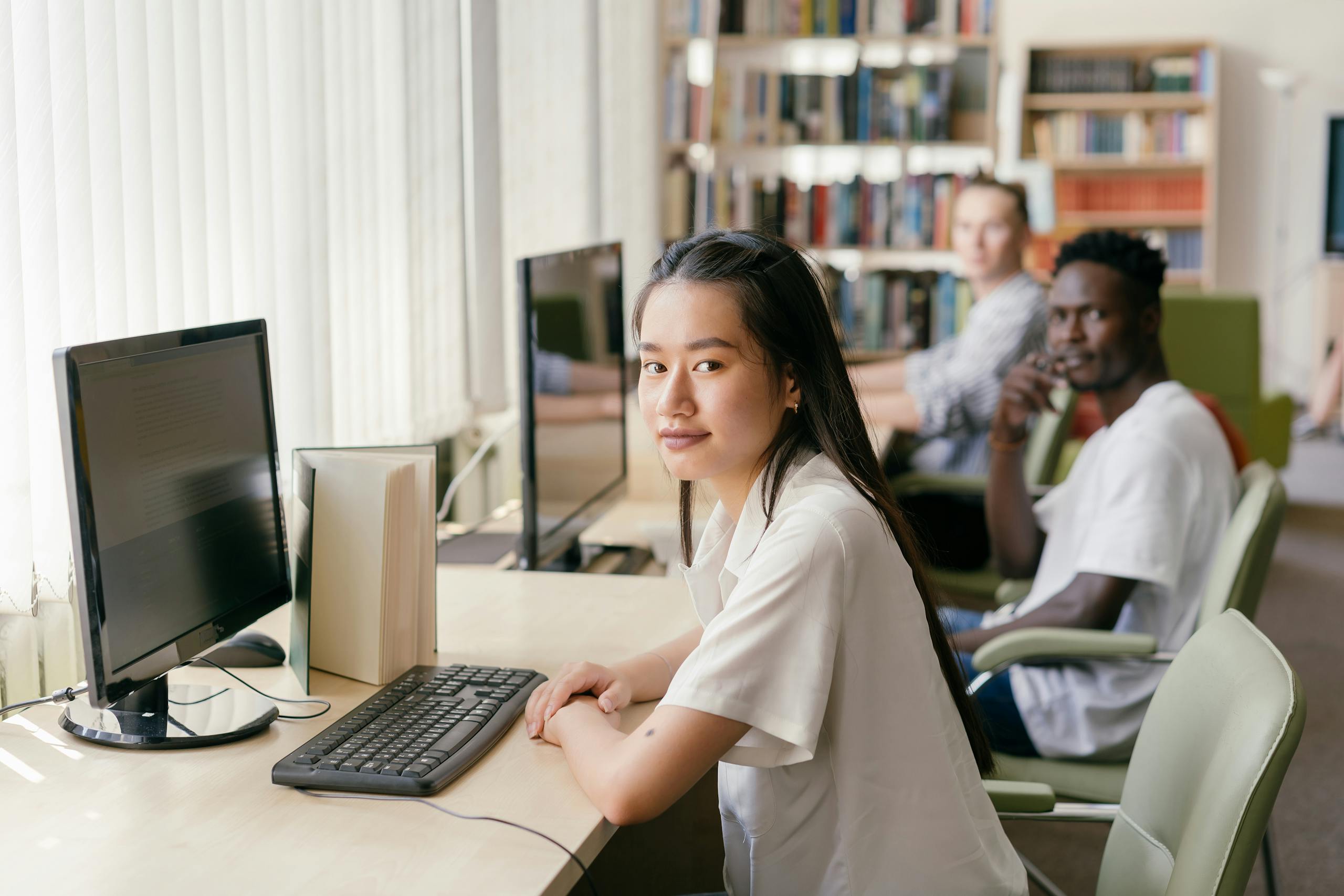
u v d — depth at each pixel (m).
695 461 1.19
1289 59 7.48
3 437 1.47
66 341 1.57
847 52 5.46
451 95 2.84
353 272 2.38
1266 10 7.44
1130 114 7.15
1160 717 1.32
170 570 1.28
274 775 1.17
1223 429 3.30
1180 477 2.03
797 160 6.10
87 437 1.15
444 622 1.75
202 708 1.36
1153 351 2.28
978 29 4.80
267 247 2.05
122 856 1.04
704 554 1.36
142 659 1.22
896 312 4.89
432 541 1.55
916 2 4.81
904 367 3.92
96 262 1.62
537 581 1.99
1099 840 2.59
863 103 4.91
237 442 1.42
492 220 3.03
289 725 1.35
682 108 4.93
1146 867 1.29
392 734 1.27
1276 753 1.07
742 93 4.96
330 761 1.20
